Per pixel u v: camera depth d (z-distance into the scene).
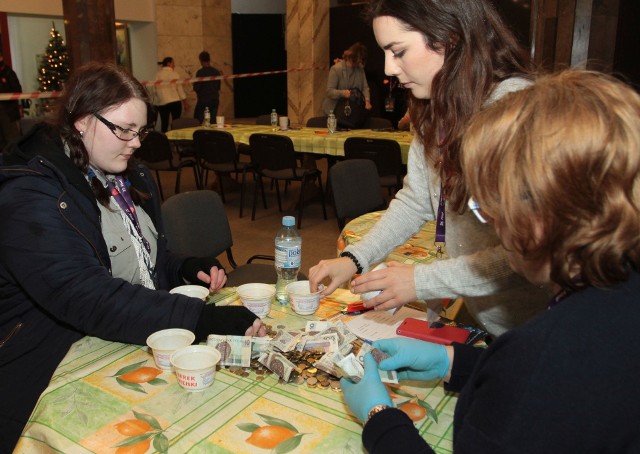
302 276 2.43
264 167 5.12
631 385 0.58
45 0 8.54
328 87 6.19
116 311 1.24
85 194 1.37
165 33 10.12
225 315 1.25
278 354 1.12
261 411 0.99
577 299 0.62
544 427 0.58
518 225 0.62
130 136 1.41
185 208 2.44
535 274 0.70
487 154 0.64
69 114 1.36
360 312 1.42
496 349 0.65
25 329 1.34
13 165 1.31
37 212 1.26
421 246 2.03
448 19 1.11
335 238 4.55
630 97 0.60
